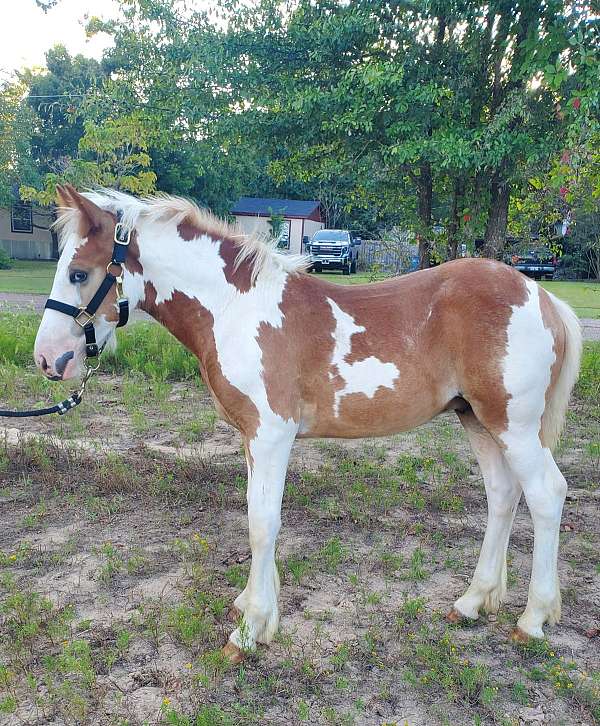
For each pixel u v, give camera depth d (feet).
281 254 9.23
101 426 18.80
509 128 22.58
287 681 8.21
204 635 9.02
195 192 92.53
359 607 9.96
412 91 21.56
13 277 65.36
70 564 11.10
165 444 17.31
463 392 9.05
